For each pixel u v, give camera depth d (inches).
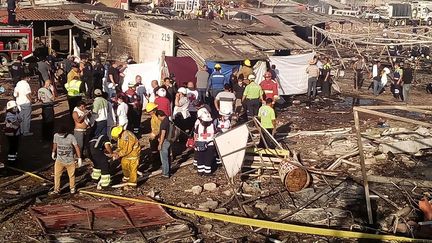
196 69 768.3
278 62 917.8
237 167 479.5
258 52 877.8
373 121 760.3
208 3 2566.4
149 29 917.2
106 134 563.2
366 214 430.9
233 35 936.9
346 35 1459.2
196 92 644.7
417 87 1158.3
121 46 991.6
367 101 955.3
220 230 396.8
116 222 399.5
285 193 472.1
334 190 475.8
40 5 1667.1
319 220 418.3
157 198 451.2
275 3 2026.3
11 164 525.0
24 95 628.4
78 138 519.2
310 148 610.9
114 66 775.1
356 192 471.5
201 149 505.4
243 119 685.9
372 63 1232.8
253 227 403.5
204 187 476.1
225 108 579.8
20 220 402.0
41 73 847.1
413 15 2807.6
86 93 816.9
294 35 1033.5
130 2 1985.7
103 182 469.4
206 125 504.4
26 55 1194.0
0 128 668.1
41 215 406.6
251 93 652.1
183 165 543.8
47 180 489.7
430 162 562.9
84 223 396.2
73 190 457.4
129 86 687.7
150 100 739.4
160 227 396.2
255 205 443.2
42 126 619.8
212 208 434.0
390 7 2618.1
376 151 586.9
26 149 585.9
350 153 572.7
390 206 444.1
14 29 1175.0
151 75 794.2
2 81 1031.6
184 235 382.6
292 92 949.8
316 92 970.7
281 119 773.3
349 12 2539.4
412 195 465.1
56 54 1393.9
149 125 710.5
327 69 971.3
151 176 508.1
